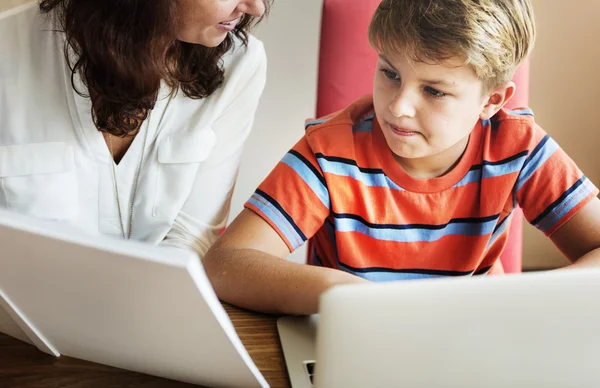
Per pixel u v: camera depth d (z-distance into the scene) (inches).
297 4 71.1
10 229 23.3
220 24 40.3
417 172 45.6
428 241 45.7
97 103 43.6
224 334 24.5
